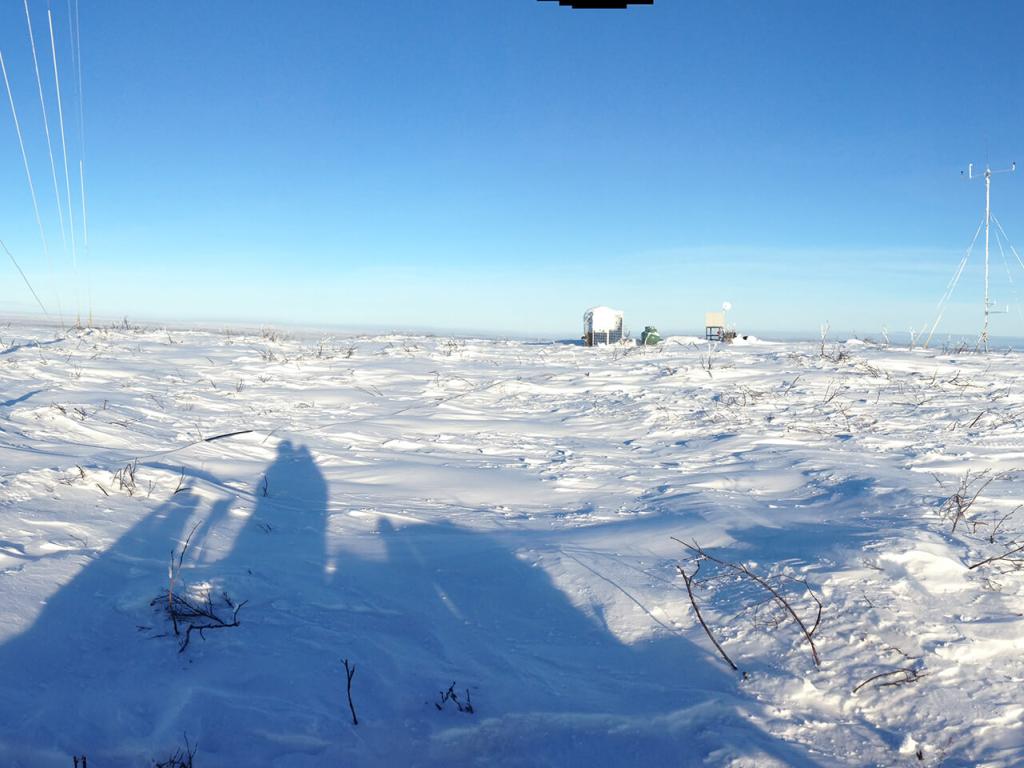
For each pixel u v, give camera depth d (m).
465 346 21.52
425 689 3.61
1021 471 7.27
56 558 4.58
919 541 4.70
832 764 3.15
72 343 17.22
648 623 4.23
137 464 6.89
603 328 22.69
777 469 7.79
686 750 3.22
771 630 4.04
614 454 8.98
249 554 5.16
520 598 4.59
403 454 8.83
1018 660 3.70
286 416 10.84
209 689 3.46
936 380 13.15
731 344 20.95
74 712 3.23
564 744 3.27
